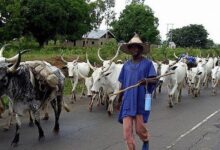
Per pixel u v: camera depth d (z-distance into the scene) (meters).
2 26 42.56
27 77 9.09
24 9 45.81
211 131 11.02
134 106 7.17
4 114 12.76
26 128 10.95
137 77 7.22
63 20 48.88
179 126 11.71
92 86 14.25
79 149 8.88
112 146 9.19
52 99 10.34
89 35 77.25
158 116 13.49
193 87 19.77
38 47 43.03
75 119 12.62
